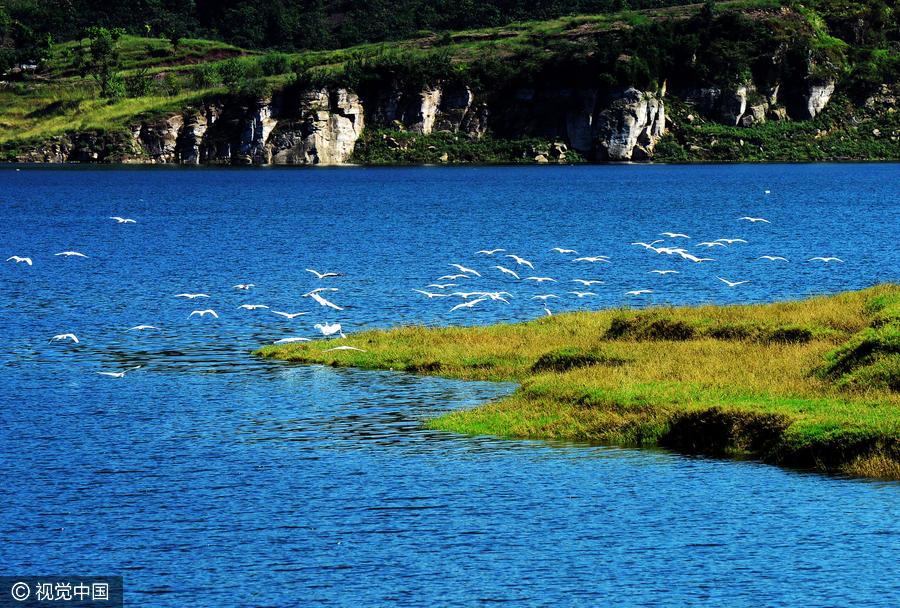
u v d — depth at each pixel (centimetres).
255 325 14125
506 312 14862
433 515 6488
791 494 6719
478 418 8700
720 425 7844
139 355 12031
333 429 8562
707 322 11206
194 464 7588
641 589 5422
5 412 9219
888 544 5891
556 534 6159
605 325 12219
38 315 15075
